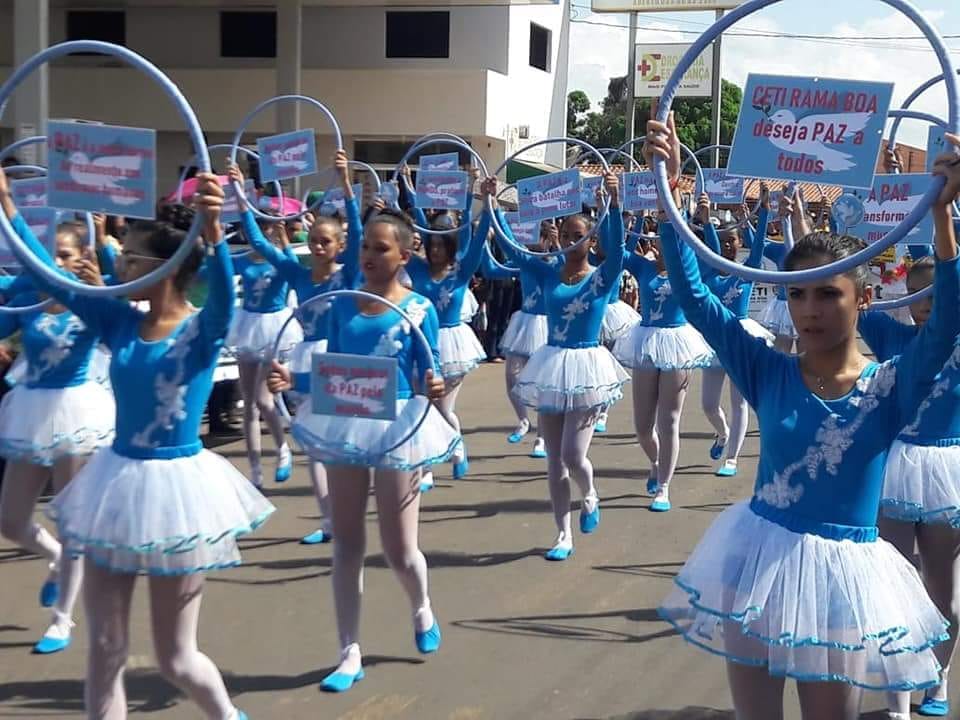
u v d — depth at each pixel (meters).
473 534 7.22
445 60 23.05
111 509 3.54
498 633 5.43
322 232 6.95
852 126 3.20
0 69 23.06
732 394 8.98
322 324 7.00
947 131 2.84
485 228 7.61
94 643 3.60
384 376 4.46
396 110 22.75
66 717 4.47
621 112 43.44
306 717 4.48
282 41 19.53
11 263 5.00
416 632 5.10
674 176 3.23
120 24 23.50
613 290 6.62
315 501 7.93
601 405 6.43
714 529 3.25
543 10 25.06
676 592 3.37
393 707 4.59
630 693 4.76
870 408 3.04
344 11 23.08
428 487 8.49
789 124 3.27
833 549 3.03
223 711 3.75
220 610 5.71
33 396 4.95
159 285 3.71
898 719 4.41
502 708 4.59
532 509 7.89
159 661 3.68
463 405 12.53
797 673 2.99
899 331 4.38
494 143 23.33
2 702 4.58
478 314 15.84
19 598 5.82
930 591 4.43
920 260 4.69
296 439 4.70
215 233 3.47
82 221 5.14
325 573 6.32
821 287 3.03
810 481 3.07
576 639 5.36
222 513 3.67
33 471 5.01
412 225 4.96
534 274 6.83
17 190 5.45
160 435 3.66
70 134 3.66
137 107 23.06
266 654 5.13
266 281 7.97
